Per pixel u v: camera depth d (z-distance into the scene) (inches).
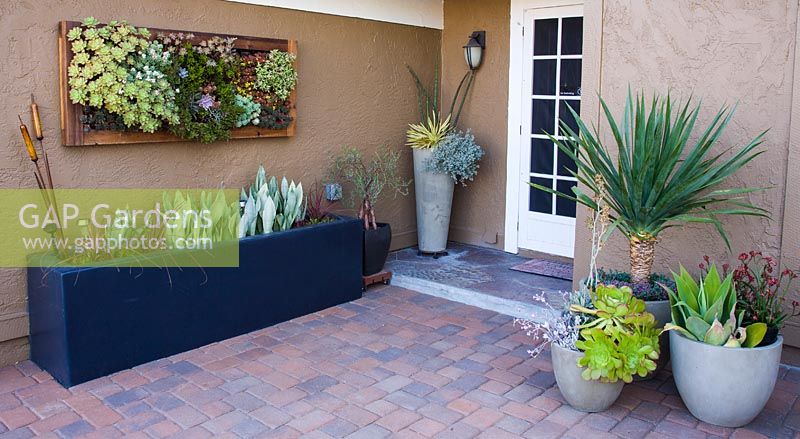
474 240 260.5
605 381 125.5
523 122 239.9
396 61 240.8
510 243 249.0
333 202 223.0
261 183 192.1
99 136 162.6
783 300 145.7
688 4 157.3
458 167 232.5
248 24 193.6
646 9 163.2
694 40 157.5
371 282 213.3
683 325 131.4
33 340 157.0
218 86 182.2
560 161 232.8
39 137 152.7
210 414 132.0
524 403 136.1
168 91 167.6
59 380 147.0
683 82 160.2
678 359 127.8
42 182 153.3
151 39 168.6
